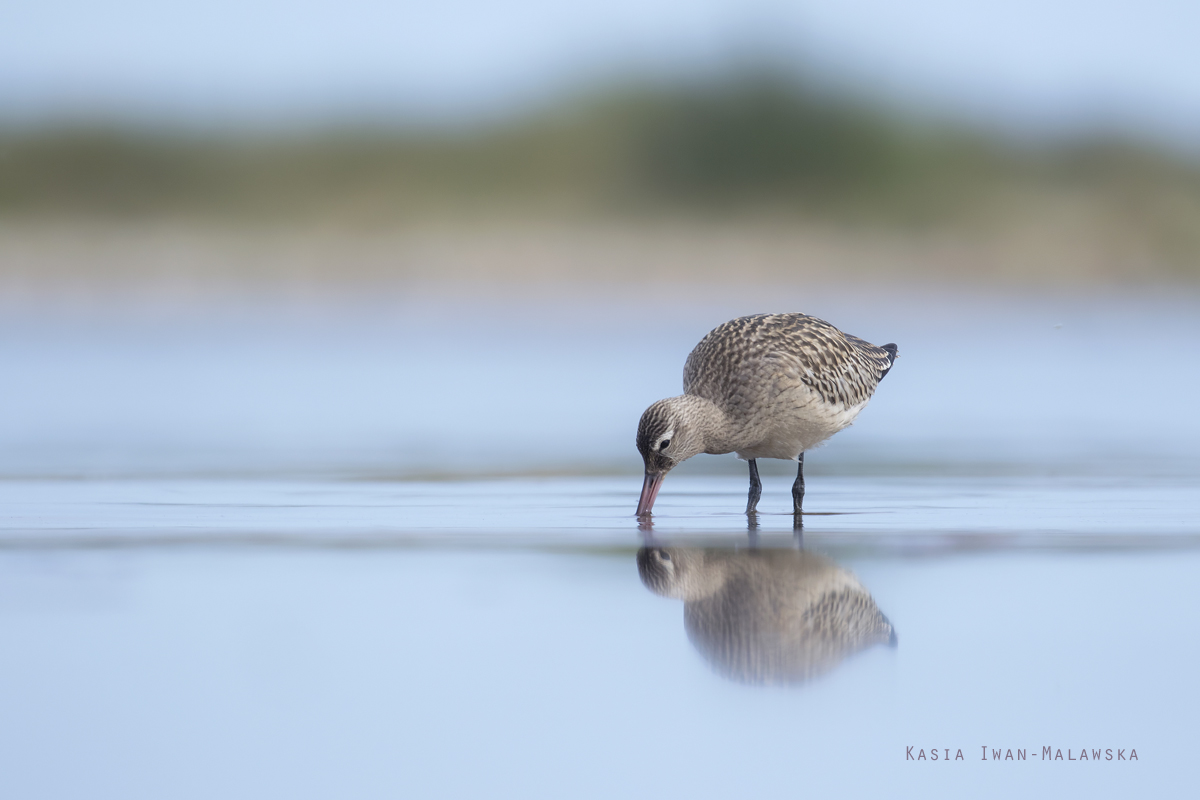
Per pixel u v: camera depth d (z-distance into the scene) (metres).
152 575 7.36
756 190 42.59
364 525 8.83
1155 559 7.70
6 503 9.57
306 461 11.62
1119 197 40.09
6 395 15.96
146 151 43.00
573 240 37.88
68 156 42.53
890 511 9.41
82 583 7.22
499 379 17.52
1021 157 42.59
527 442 12.77
